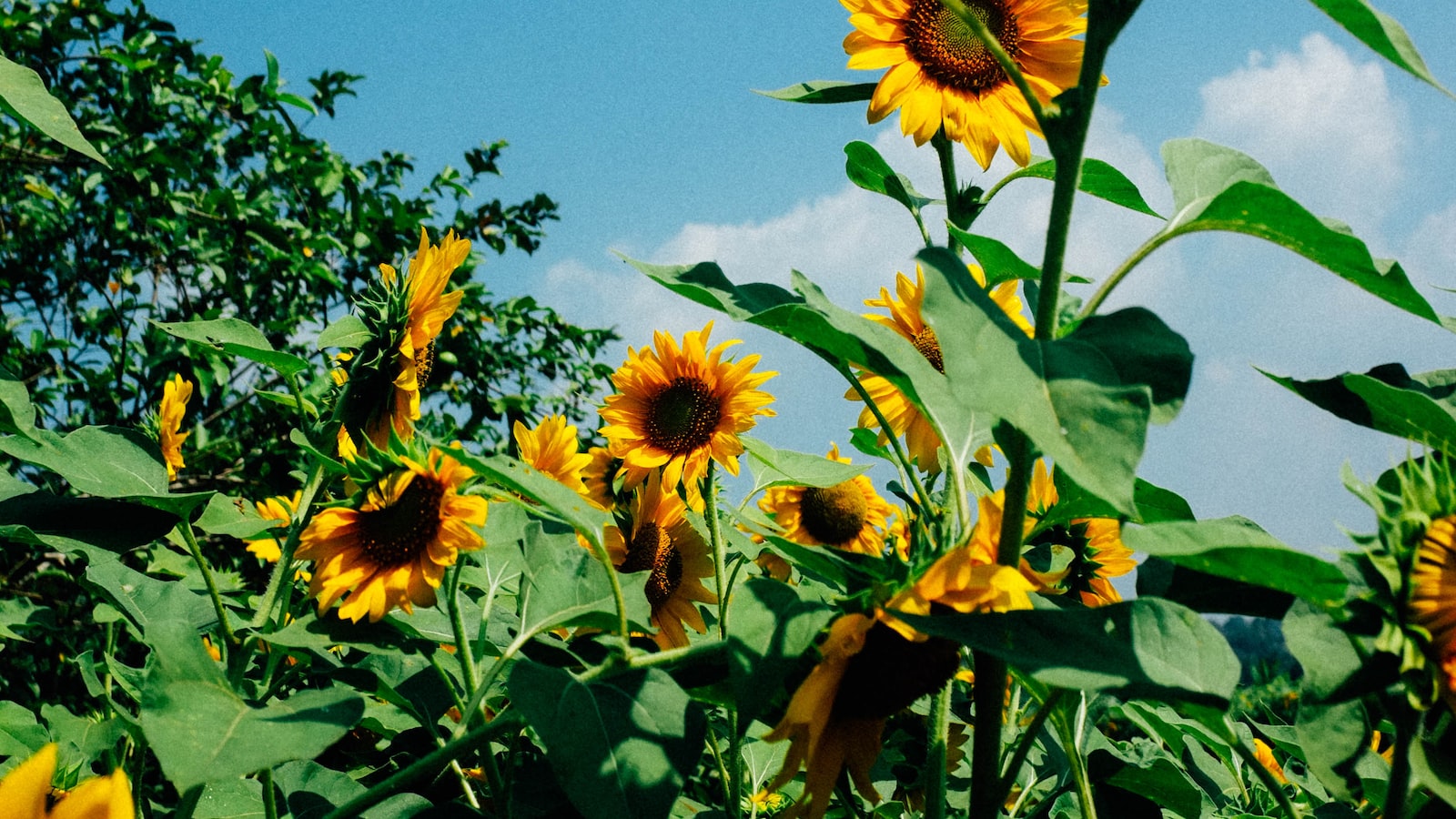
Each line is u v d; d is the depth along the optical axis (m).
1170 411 1.10
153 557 2.81
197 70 6.63
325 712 1.29
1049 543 2.31
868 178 2.45
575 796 1.19
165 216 6.36
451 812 1.52
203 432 5.72
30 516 1.71
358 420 1.94
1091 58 1.35
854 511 3.81
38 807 0.89
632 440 3.06
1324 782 1.28
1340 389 1.59
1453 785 1.10
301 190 6.99
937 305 1.10
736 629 1.27
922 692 1.44
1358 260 1.31
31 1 6.11
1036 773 2.31
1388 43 1.15
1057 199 1.35
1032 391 1.07
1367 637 1.12
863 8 2.31
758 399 3.06
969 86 2.28
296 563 1.87
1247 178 1.54
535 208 8.02
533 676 1.30
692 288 1.72
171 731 1.17
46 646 4.55
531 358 8.26
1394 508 1.20
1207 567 1.19
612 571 1.39
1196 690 1.17
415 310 1.98
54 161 5.96
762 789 2.37
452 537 1.66
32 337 5.93
